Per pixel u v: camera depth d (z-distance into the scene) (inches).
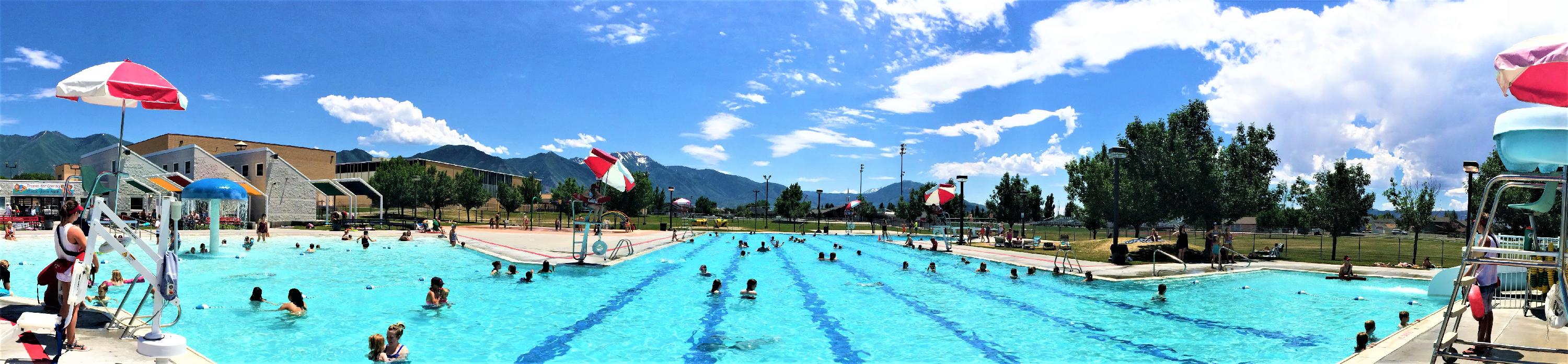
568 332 436.8
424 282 667.4
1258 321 497.4
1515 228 919.7
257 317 460.8
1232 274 796.6
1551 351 234.2
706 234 2017.7
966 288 687.7
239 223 1550.2
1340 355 383.6
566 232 1862.7
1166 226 2316.7
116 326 321.4
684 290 637.9
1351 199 1048.2
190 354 295.9
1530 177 231.9
